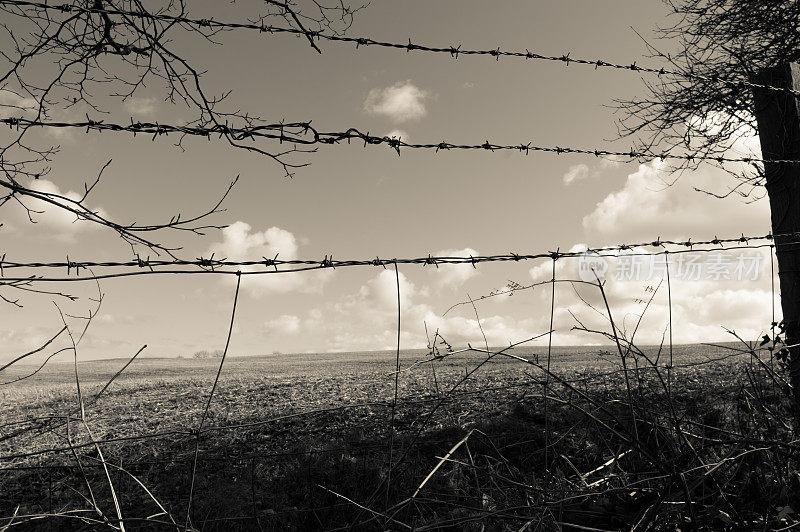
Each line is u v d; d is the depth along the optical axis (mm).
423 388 8055
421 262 2395
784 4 5375
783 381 3404
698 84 5508
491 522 2805
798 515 2637
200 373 19734
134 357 2098
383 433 4688
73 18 2297
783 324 3918
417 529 2410
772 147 4207
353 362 22609
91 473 4172
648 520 2541
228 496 3467
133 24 2359
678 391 4660
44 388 14742
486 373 9508
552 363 12570
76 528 3184
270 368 21469
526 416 4617
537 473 3467
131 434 5664
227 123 2412
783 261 4070
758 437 3217
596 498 2828
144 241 2020
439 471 3580
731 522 2604
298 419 5676
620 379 4426
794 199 4074
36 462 4586
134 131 2209
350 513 3180
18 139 2143
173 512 3350
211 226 2100
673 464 2598
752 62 5566
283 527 3174
